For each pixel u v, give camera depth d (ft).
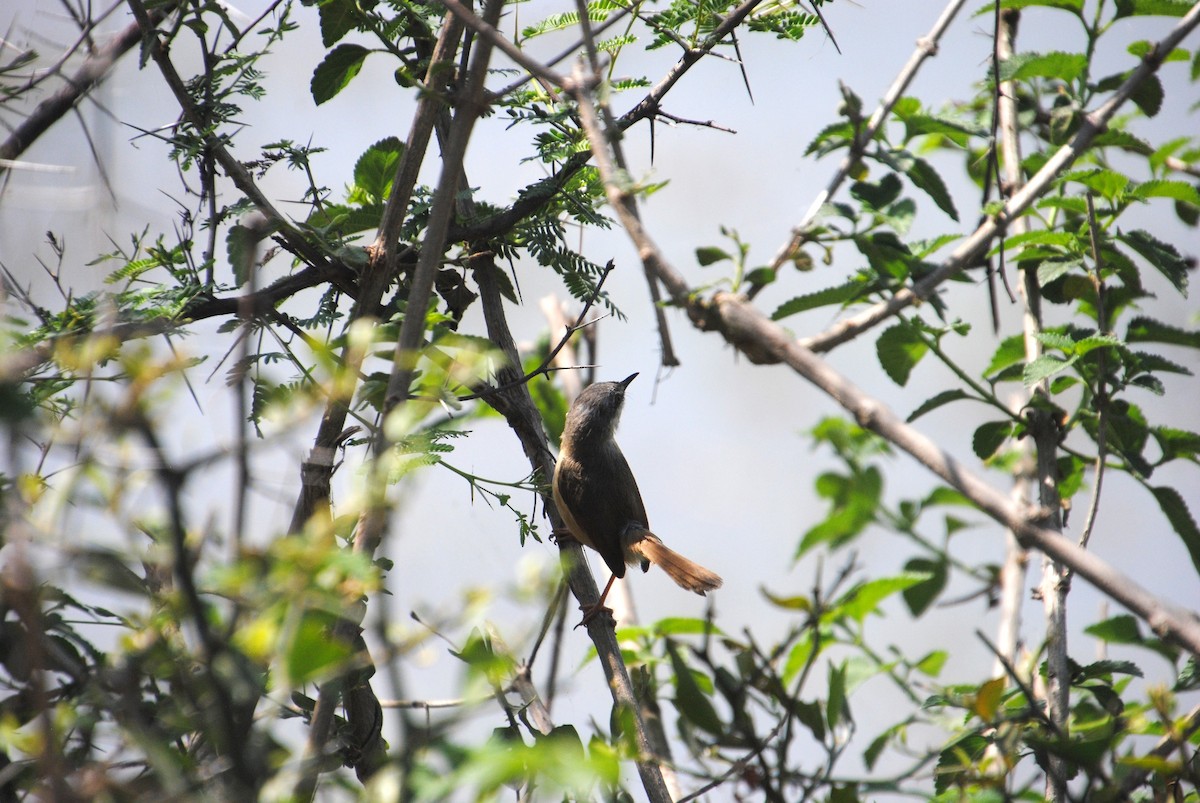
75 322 18.78
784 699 17.11
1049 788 19.40
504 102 22.74
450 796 11.64
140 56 21.06
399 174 20.33
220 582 10.21
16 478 11.01
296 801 13.26
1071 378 22.97
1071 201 21.75
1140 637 23.26
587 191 24.30
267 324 19.97
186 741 15.71
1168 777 18.62
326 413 17.83
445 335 19.95
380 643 11.19
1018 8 23.89
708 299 13.64
